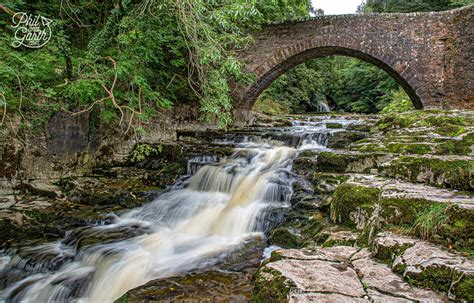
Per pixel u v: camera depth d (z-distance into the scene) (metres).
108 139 6.97
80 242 4.05
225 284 2.79
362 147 4.88
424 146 3.96
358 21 9.39
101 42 5.84
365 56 9.67
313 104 22.58
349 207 3.21
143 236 4.25
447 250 1.94
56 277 3.53
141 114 5.75
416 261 1.87
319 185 4.14
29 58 4.91
